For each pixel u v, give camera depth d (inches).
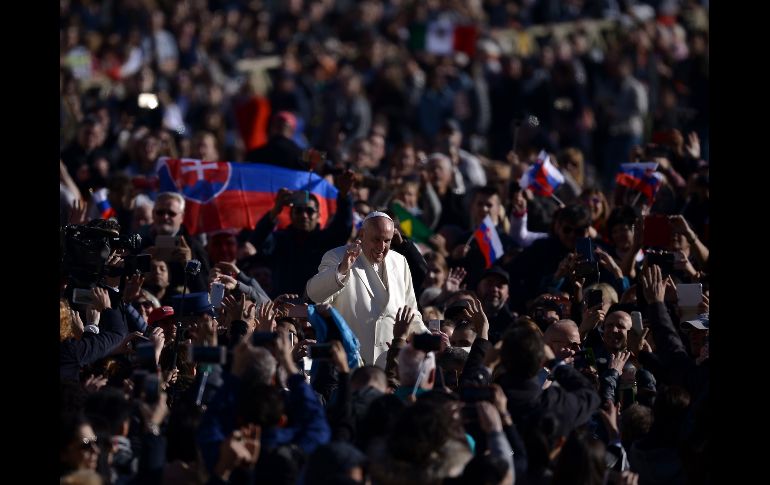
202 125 2655.0
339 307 1341.0
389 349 1197.7
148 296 1422.2
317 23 3747.5
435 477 964.6
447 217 1903.3
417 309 1381.6
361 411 1065.5
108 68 3275.1
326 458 962.1
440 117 2930.6
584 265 1439.5
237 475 985.5
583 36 3469.5
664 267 1389.0
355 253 1301.7
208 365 1103.0
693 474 1122.7
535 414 1050.1
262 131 2672.2
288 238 1614.2
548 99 2849.4
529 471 1028.5
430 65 3149.6
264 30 3612.2
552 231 1653.5
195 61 3432.6
